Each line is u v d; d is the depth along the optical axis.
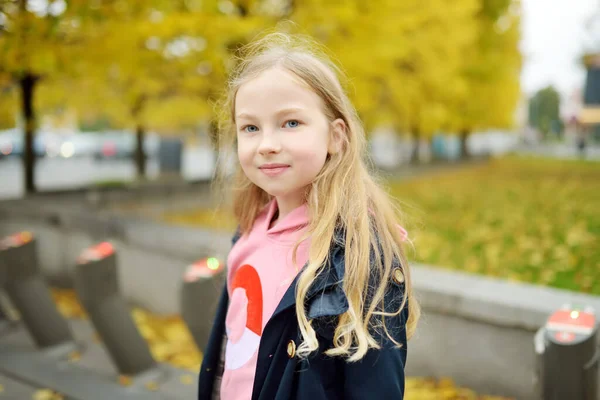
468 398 2.79
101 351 3.56
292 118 1.12
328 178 1.17
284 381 1.09
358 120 1.26
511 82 22.89
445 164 19.81
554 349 1.72
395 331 1.07
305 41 1.45
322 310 1.06
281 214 1.30
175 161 10.70
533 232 6.94
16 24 4.26
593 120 34.50
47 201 6.22
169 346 3.70
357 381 1.04
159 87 7.52
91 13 4.40
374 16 6.95
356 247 1.08
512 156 35.94
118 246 4.48
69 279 4.90
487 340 2.78
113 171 18.84
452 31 11.84
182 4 5.53
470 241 6.35
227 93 1.49
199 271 2.54
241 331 1.24
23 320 3.50
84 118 11.09
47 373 3.19
